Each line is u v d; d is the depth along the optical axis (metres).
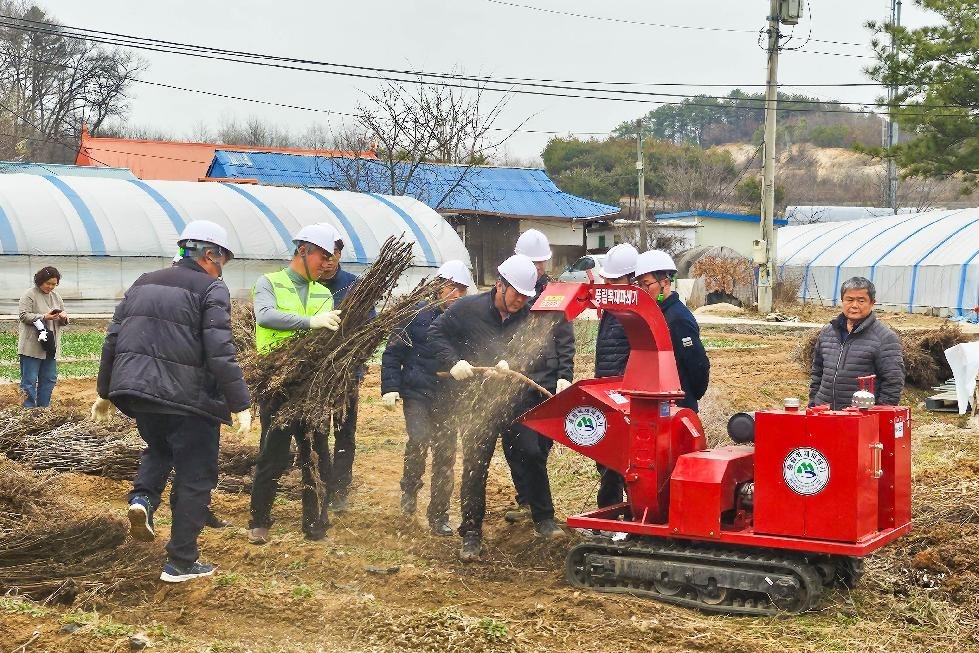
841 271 42.00
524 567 7.27
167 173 56.06
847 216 65.81
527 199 50.88
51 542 6.73
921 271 37.47
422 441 8.41
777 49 32.81
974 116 34.97
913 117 35.12
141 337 6.38
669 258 7.68
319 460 7.88
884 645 5.67
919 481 9.55
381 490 9.50
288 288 7.66
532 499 7.84
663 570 6.38
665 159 75.56
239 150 52.00
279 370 7.36
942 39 34.44
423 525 8.22
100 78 69.19
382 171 45.66
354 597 6.28
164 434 6.62
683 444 6.74
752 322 31.73
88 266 26.59
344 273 8.77
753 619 6.09
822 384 7.77
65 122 68.50
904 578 6.73
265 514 7.53
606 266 7.97
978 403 14.64
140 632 5.69
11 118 61.56
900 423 6.39
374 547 7.71
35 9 67.50
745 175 83.75
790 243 48.94
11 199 26.64
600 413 6.90
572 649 5.57
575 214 50.41
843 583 6.50
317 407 7.26
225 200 30.14
